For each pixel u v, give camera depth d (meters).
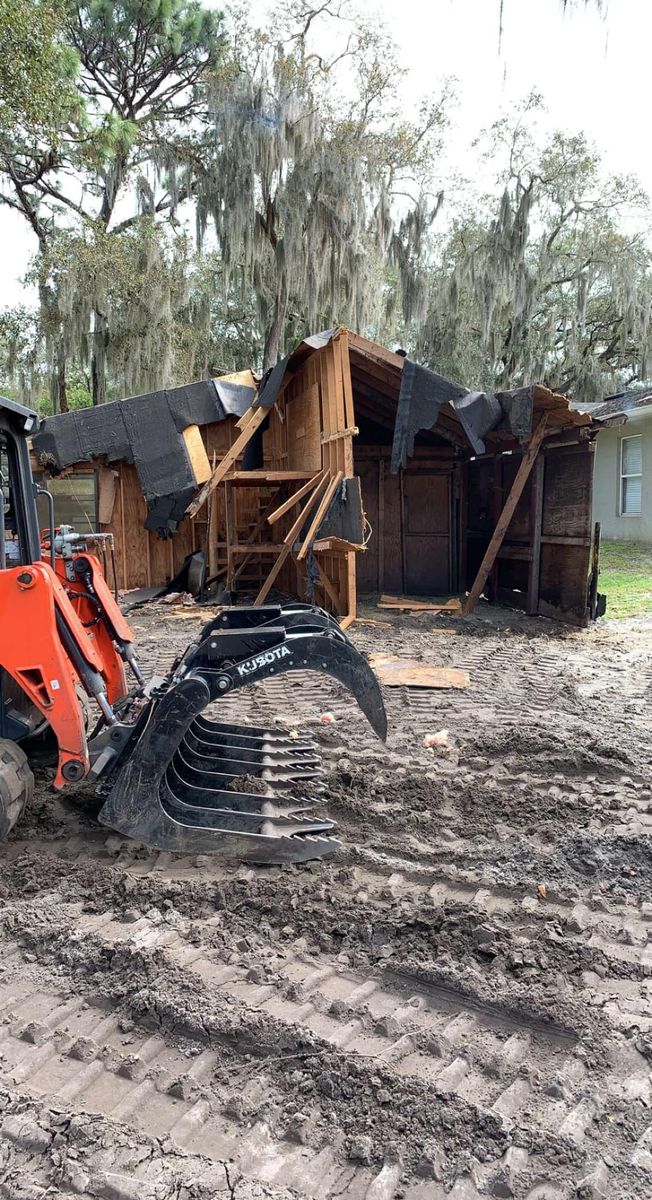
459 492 13.60
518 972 2.86
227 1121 2.20
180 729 3.62
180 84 25.56
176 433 11.94
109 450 11.90
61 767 3.61
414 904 3.31
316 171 20.48
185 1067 2.41
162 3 22.11
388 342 25.09
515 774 4.88
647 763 5.01
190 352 20.89
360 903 3.34
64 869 3.59
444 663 8.12
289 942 3.08
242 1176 1.99
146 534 13.58
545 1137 2.11
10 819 3.60
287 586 12.91
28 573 3.51
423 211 21.72
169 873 3.60
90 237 19.38
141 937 3.07
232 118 20.33
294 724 5.82
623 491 17.72
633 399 16.20
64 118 16.86
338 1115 2.21
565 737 5.46
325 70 21.70
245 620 4.34
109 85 25.33
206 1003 2.64
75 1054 2.46
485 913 3.21
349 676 3.72
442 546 13.68
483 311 22.66
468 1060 2.44
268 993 2.76
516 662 8.18
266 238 21.97
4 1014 2.65
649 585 12.76
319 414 10.69
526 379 24.59
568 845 3.87
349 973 2.90
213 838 3.67
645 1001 2.72
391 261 22.00
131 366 19.61
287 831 3.78
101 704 3.86
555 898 3.41
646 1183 1.98
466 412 9.57
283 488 12.85
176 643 9.12
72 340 19.28
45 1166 2.03
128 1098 2.27
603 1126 2.17
